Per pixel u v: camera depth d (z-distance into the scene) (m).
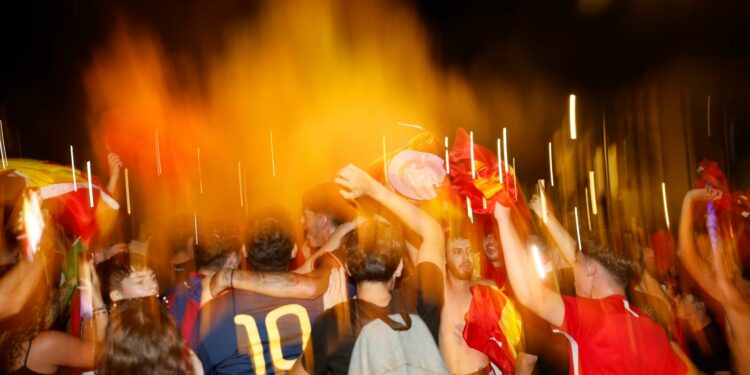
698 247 2.99
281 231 2.54
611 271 2.53
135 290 2.69
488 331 2.86
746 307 2.90
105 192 3.41
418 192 2.55
